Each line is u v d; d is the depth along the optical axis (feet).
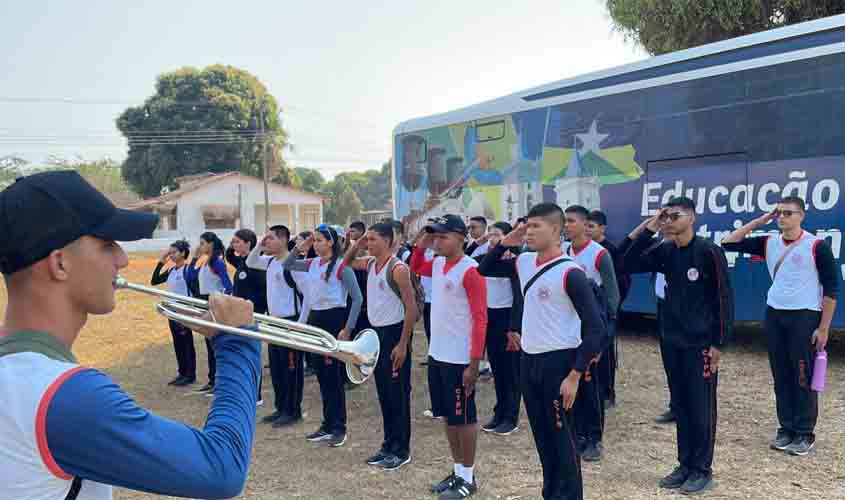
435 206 38.73
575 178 31.63
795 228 16.81
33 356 3.96
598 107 30.73
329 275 18.95
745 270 26.02
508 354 19.44
